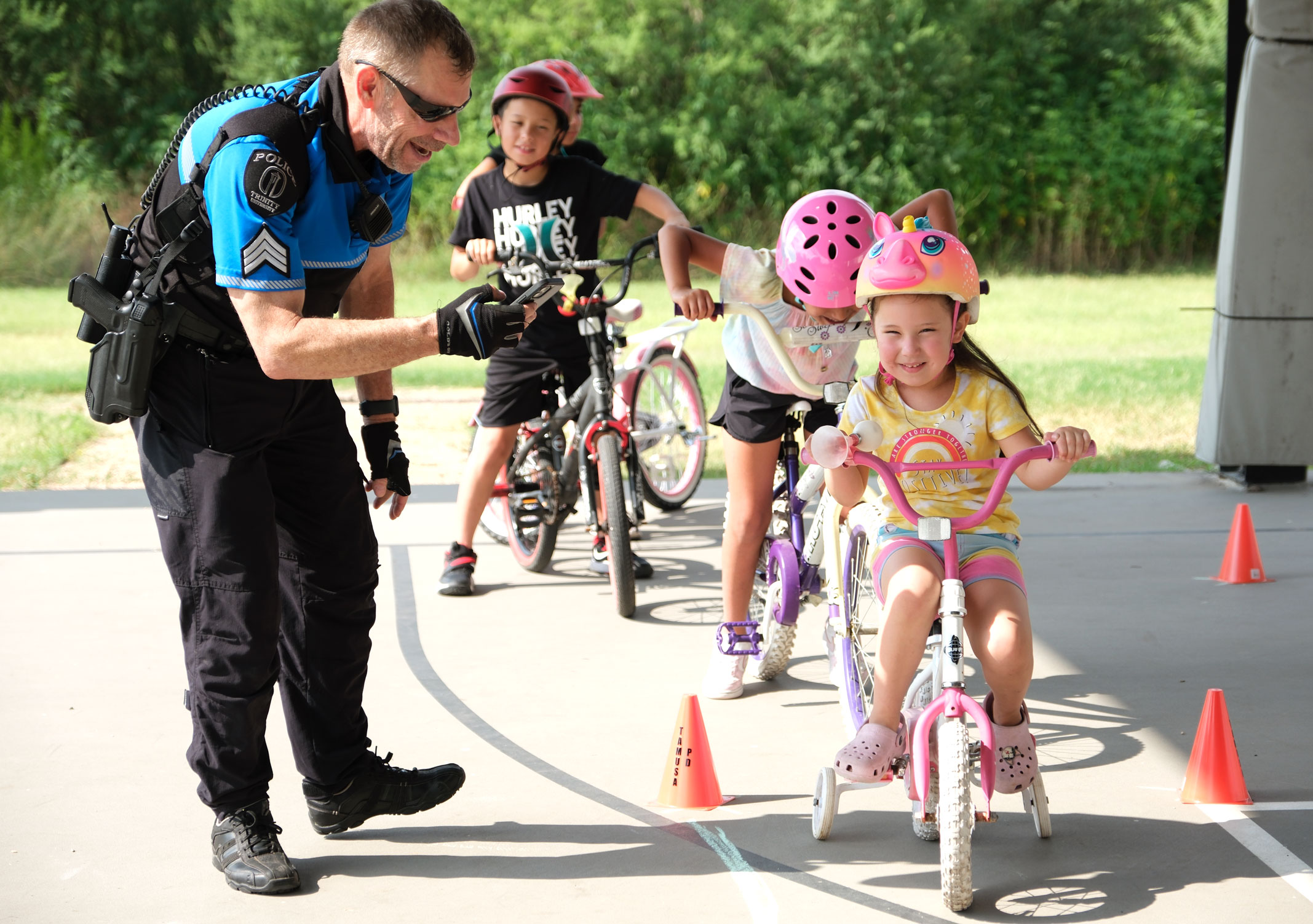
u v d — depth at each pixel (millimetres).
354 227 5090
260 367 5059
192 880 5402
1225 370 13086
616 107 41562
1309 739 6891
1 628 8891
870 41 42469
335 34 41781
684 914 5129
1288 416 13070
